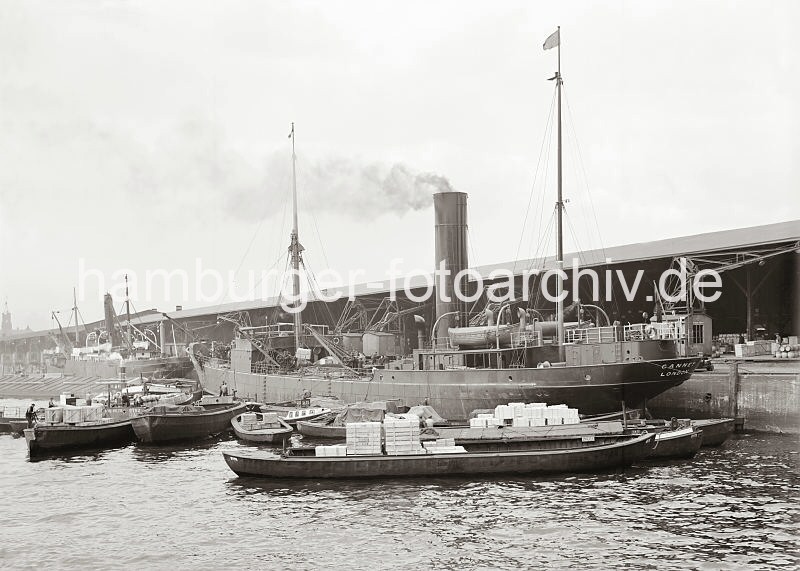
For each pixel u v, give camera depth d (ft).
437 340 209.56
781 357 185.78
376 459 129.49
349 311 326.44
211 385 306.55
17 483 140.46
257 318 382.22
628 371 152.15
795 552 89.76
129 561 93.15
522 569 86.53
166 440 183.21
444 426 153.69
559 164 175.42
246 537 100.83
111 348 409.69
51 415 188.75
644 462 137.80
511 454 128.57
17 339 627.05
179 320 454.81
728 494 114.42
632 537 96.07
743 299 230.27
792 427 161.38
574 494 116.47
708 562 87.10
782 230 205.46
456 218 212.64
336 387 214.07
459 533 99.60
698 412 176.76
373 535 99.86
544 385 159.12
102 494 129.39
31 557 95.45
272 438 172.24
